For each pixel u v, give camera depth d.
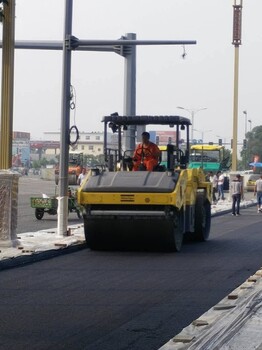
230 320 11.05
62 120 24.12
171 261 19.31
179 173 21.33
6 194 20.19
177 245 21.44
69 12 24.02
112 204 20.62
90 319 11.80
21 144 155.50
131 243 21.31
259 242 25.08
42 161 158.25
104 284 15.32
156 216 20.47
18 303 13.15
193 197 23.36
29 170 145.00
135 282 15.62
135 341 10.34
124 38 26.41
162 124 22.92
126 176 20.98
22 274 16.70
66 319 11.80
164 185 20.50
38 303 13.15
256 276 15.89
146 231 20.77
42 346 10.05
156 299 13.60
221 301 13.12
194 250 22.17
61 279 15.98
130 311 12.47
